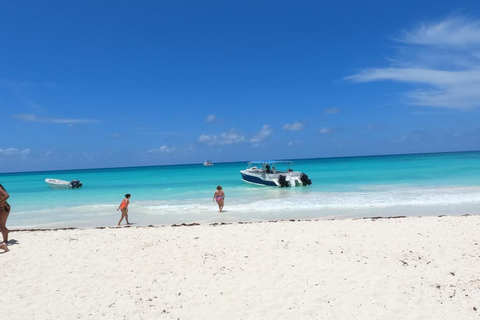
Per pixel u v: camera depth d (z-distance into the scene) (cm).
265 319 591
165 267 835
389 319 580
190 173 6256
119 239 1088
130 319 605
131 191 2952
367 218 1380
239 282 740
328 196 2184
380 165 6216
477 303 624
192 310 631
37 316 618
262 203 1977
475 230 1079
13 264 871
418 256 859
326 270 786
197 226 1272
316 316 596
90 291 715
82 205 2159
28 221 1667
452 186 2509
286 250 928
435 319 575
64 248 997
